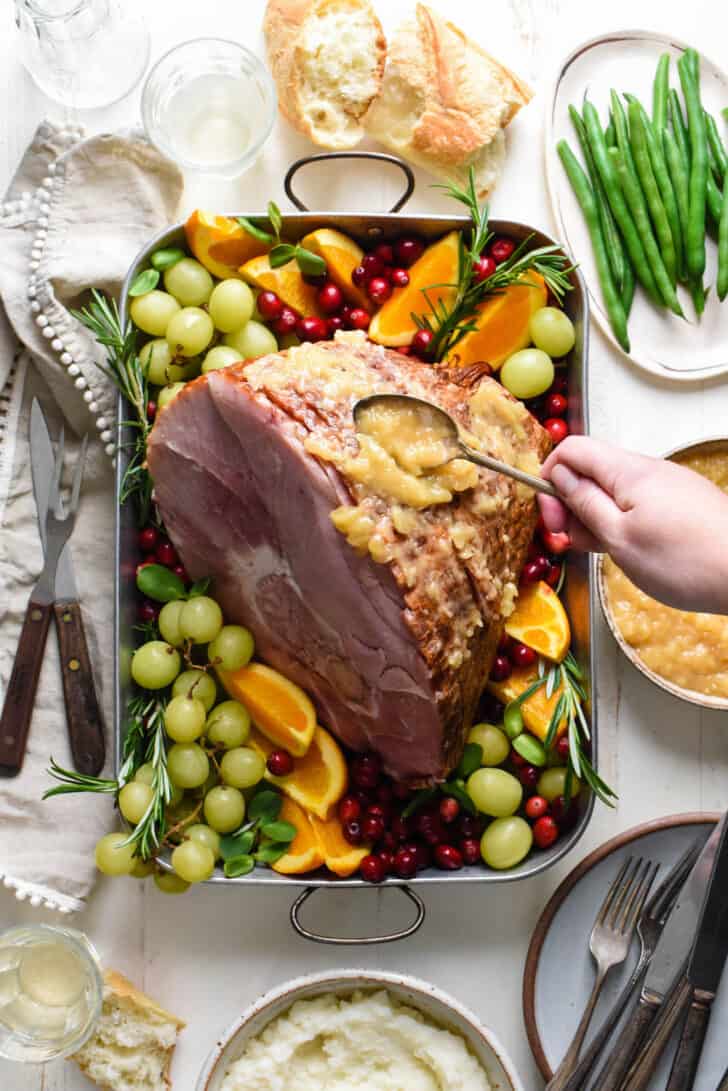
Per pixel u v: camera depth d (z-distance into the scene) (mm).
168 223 1248
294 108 1234
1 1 1257
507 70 1240
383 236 1209
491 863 1175
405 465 1077
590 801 1164
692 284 1267
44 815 1220
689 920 1187
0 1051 1177
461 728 1156
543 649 1184
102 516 1241
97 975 1162
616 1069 1182
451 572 1096
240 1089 1178
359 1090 1198
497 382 1181
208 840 1166
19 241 1233
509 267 1172
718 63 1284
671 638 1234
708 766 1253
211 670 1192
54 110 1262
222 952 1229
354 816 1180
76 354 1221
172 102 1239
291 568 1133
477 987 1229
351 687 1157
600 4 1283
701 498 1013
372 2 1271
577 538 1091
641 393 1273
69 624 1221
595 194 1263
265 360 1106
